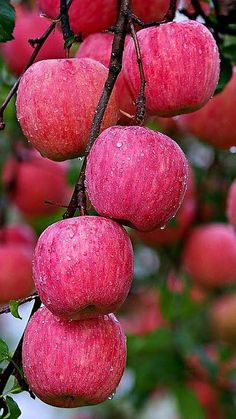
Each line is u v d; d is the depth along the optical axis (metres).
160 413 2.93
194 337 2.40
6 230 1.95
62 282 1.27
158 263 2.32
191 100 1.37
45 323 1.31
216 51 1.38
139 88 1.37
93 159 1.29
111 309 1.29
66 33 1.40
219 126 1.71
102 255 1.27
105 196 1.29
